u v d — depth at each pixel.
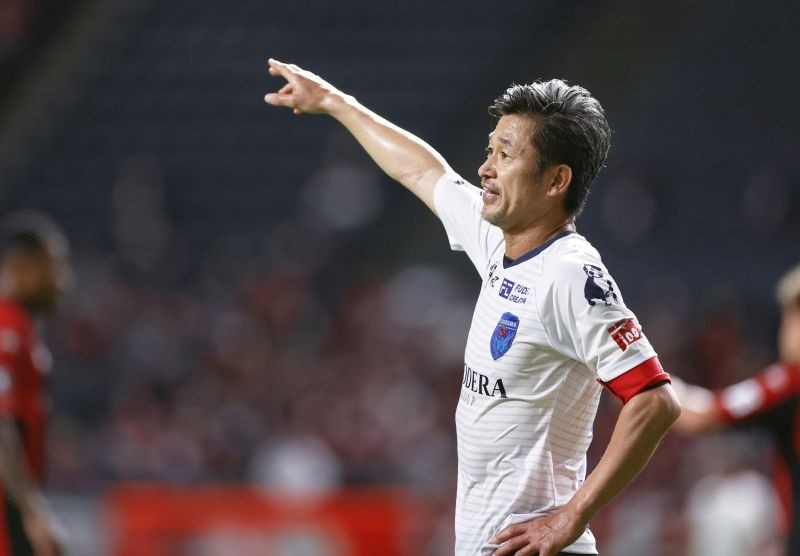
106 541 31.52
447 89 67.44
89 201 62.50
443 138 63.66
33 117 67.62
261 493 31.69
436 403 43.66
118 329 47.00
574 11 70.19
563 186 12.41
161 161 64.81
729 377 45.34
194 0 72.50
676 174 63.97
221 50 70.25
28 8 70.81
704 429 20.03
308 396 41.84
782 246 60.31
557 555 12.28
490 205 12.61
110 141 66.25
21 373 19.39
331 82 68.19
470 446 12.61
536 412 12.27
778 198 62.44
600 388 12.59
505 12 71.62
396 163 14.88
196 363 45.53
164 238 57.53
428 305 51.03
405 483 39.34
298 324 48.91
